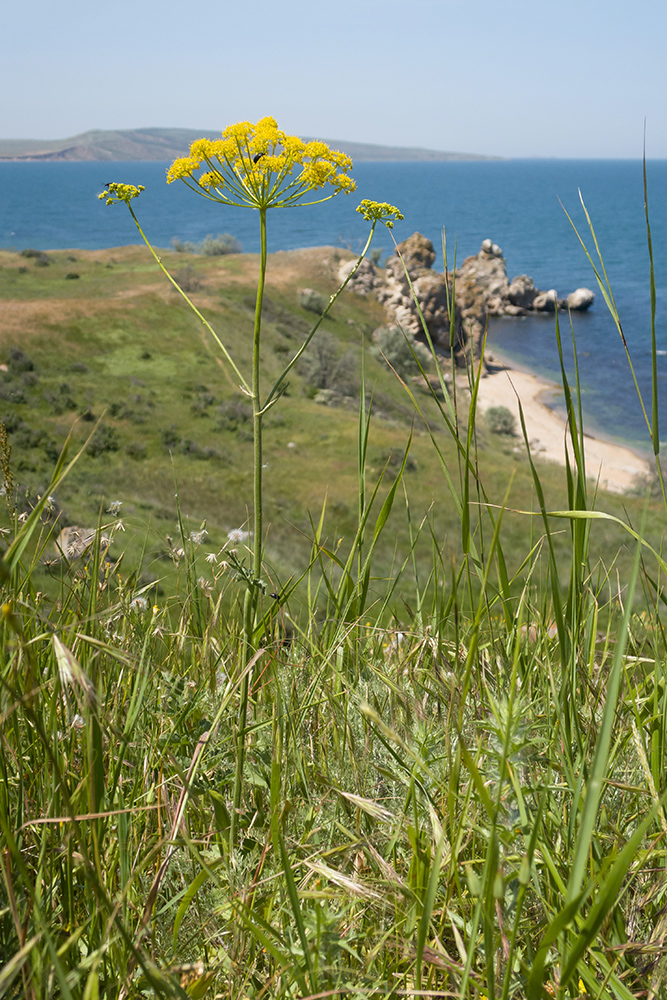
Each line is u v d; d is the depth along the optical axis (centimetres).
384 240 18725
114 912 99
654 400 139
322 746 185
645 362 7969
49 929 118
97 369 4900
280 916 135
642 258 15662
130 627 207
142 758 168
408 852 148
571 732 152
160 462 3641
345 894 128
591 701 182
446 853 130
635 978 125
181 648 216
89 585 208
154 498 2936
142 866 136
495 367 7731
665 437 5616
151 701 183
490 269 10469
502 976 115
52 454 3312
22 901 121
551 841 138
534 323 9888
